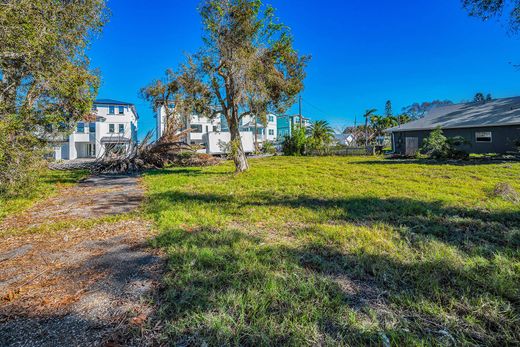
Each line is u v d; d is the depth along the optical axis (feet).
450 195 21.30
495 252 10.09
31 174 24.34
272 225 14.78
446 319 6.47
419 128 72.13
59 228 15.21
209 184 31.30
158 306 7.38
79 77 30.53
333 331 6.16
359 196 21.81
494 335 5.92
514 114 59.36
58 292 8.29
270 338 5.92
